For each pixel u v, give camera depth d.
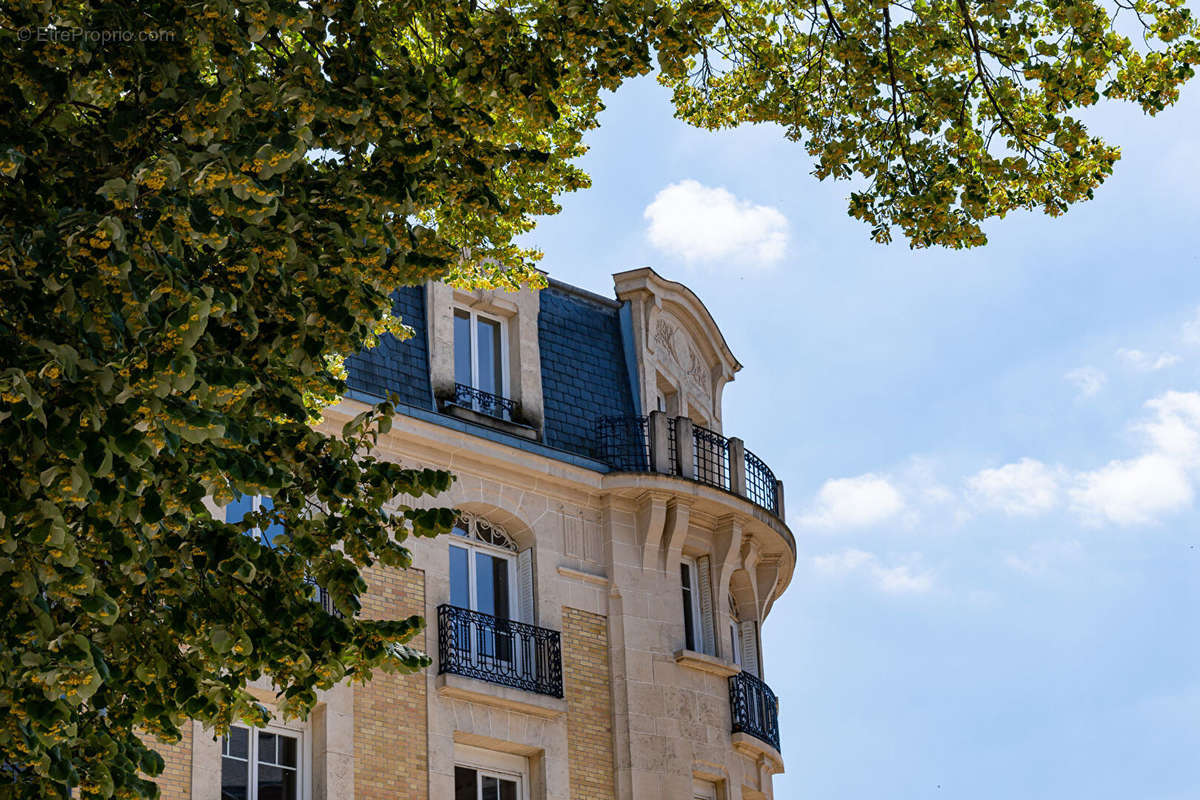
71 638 10.28
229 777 25.52
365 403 28.62
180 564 12.02
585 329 33.38
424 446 29.42
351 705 26.92
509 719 28.75
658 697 30.48
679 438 32.34
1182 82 17.66
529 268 20.23
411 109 13.41
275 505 13.44
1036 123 18.44
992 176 18.47
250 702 13.30
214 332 11.83
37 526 10.10
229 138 12.03
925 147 18.59
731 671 31.77
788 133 18.95
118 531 10.84
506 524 30.33
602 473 31.39
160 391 10.25
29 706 10.10
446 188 14.26
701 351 36.25
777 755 32.69
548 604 30.00
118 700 12.34
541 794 28.75
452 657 28.22
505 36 14.61
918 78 18.59
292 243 12.36
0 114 11.51
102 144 12.02
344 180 13.34
